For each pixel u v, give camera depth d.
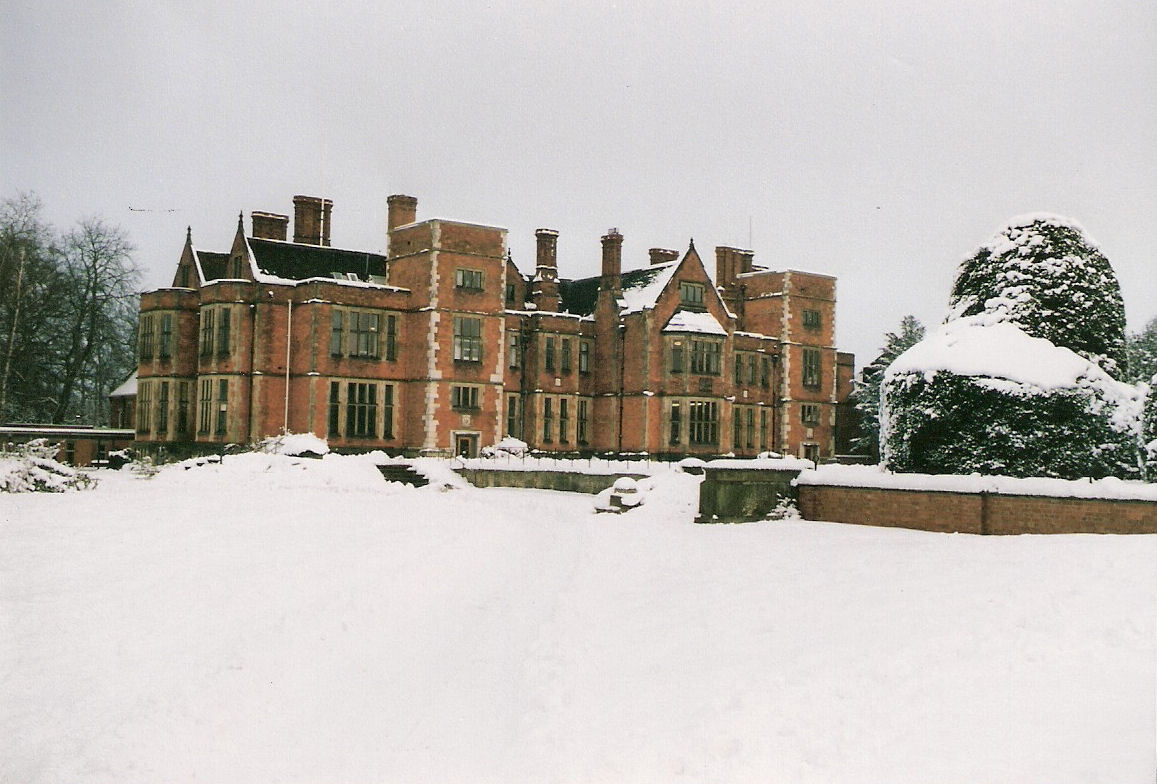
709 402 53.25
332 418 47.06
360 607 14.85
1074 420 23.41
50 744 9.30
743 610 14.23
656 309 53.28
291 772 9.09
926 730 9.09
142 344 50.97
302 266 52.12
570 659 12.36
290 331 47.69
